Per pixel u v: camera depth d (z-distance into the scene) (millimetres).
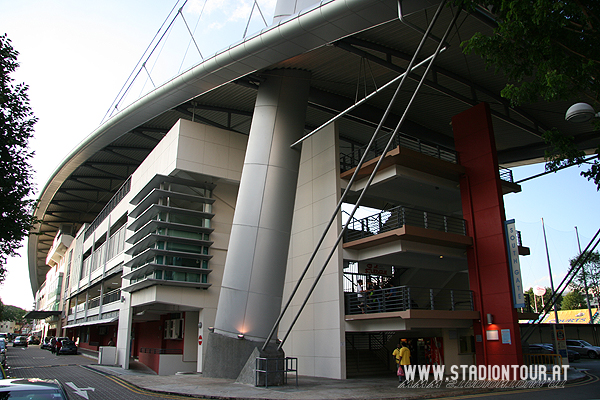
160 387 14914
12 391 5996
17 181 13781
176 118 28281
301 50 16719
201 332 22859
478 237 19406
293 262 22625
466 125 21000
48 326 79562
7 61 13156
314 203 22000
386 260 20266
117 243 33625
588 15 9719
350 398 12391
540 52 10461
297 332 21234
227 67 17797
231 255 18812
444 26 16938
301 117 20500
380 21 14773
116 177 45094
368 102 23844
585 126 25000
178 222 23750
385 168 19859
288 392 13703
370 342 23656
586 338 37500
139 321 32875
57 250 67688
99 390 14875
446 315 17531
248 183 19484
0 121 12922
